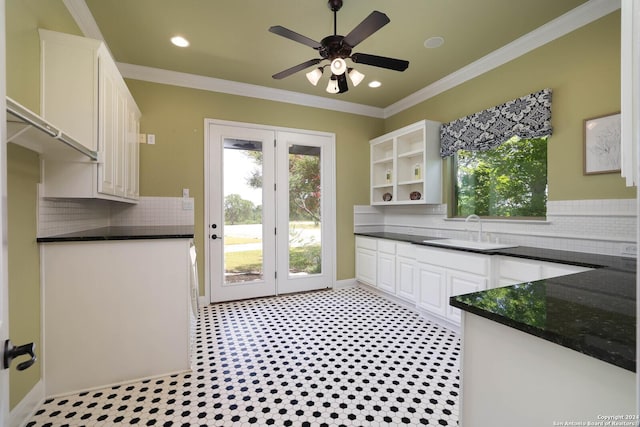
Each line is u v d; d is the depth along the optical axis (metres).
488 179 3.19
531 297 1.02
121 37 2.66
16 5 1.54
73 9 2.17
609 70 2.18
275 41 2.73
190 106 3.48
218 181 3.61
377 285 3.91
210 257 3.57
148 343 2.01
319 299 3.75
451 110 3.50
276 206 3.92
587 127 2.30
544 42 2.57
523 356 0.82
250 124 3.77
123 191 2.51
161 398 1.78
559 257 2.10
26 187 1.68
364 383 1.92
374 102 4.30
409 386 1.88
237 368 2.11
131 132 2.84
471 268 2.58
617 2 2.14
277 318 3.08
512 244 2.84
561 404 0.74
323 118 4.21
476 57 3.02
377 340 2.55
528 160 2.80
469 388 0.97
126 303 1.97
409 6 2.26
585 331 0.73
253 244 3.80
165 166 3.37
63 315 1.84
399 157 3.96
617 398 0.64
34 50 1.72
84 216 2.61
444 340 2.54
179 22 2.45
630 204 2.08
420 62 3.12
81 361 1.87
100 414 1.64
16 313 1.56
